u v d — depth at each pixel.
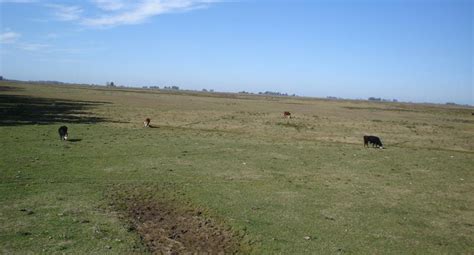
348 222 19.05
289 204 21.39
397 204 22.45
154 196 21.84
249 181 26.02
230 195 22.52
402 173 30.64
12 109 64.69
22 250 14.14
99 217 18.00
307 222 18.75
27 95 110.00
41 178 23.75
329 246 16.05
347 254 15.38
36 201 19.55
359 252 15.64
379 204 22.27
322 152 38.28
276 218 19.06
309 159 34.53
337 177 28.34
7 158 28.27
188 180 25.41
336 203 22.02
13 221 16.75
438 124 75.50
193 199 21.48
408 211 21.27
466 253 16.09
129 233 16.42
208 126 56.38
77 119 56.06
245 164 31.16
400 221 19.61
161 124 56.06
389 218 19.97
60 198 20.28
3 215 17.36
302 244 16.11
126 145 36.59
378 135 53.56
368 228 18.39
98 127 48.41
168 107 88.00
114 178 24.92
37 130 42.47
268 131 53.44
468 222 19.95
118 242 15.39
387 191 25.19
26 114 58.56
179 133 47.12
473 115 120.06
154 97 134.88
